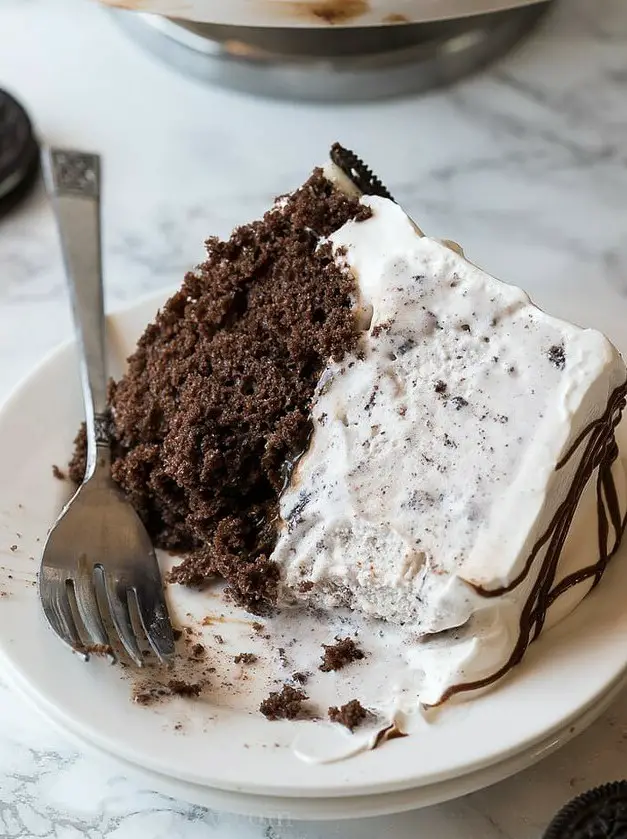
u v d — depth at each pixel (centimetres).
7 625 23
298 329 26
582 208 38
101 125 42
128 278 36
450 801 22
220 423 26
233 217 38
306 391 26
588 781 22
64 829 22
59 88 44
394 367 25
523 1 34
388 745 20
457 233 37
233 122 42
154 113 42
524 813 22
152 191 39
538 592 22
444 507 23
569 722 21
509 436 23
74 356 29
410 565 22
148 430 27
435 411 24
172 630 24
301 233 27
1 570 24
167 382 28
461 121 42
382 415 24
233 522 26
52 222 38
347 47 42
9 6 48
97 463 27
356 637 24
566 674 21
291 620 25
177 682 22
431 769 20
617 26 46
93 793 22
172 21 43
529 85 43
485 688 21
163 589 26
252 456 26
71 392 29
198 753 20
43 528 26
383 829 21
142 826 22
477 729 20
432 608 22
